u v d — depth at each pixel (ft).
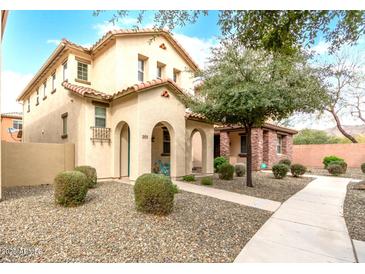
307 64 27.43
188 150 44.86
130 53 41.73
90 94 35.50
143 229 16.40
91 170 30.81
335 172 53.98
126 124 38.83
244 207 23.43
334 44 15.67
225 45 27.43
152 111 36.09
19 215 18.78
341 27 14.89
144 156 34.73
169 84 38.50
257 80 28.04
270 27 15.69
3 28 25.35
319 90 28.48
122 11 16.28
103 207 21.36
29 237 14.65
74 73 42.37
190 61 54.65
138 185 19.89
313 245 14.76
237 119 35.24
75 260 12.23
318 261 12.73
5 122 93.86
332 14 14.39
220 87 29.50
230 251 13.69
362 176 52.54
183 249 13.74
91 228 16.34
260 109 30.40
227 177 42.04
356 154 71.15
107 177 37.78
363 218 20.70
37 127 59.21
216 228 17.24
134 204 22.43
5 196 25.80
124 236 15.17
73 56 42.42
